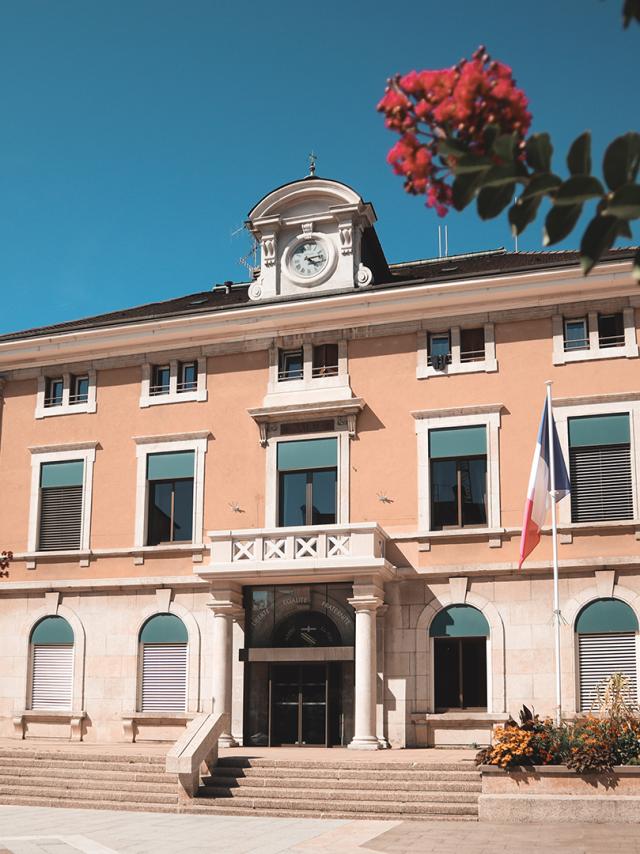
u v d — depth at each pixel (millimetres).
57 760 21203
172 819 17375
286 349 26859
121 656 26391
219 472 26594
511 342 24969
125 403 27953
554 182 4496
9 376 29219
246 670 24984
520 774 16797
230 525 26156
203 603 25969
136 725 25844
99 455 27844
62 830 15938
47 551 27734
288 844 14359
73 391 28703
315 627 24703
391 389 25641
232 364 27188
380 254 29422
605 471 23641
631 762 16688
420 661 23922
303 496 25891
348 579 24172
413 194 4867
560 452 21844
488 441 24578
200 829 16016
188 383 27672
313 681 24547
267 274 27266
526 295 24844
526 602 23531
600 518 23484
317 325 26484
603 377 24094
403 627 24203
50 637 27172
